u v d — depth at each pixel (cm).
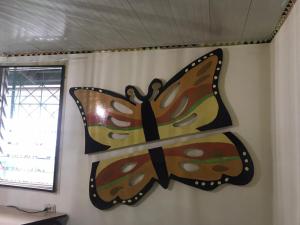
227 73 209
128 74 233
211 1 154
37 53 260
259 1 151
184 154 210
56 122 251
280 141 176
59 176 241
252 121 202
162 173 213
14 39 225
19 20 189
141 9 166
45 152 251
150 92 223
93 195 228
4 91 269
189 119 212
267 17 169
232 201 200
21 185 250
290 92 154
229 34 199
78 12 174
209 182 202
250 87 205
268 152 197
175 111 216
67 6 167
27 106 262
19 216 220
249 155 199
